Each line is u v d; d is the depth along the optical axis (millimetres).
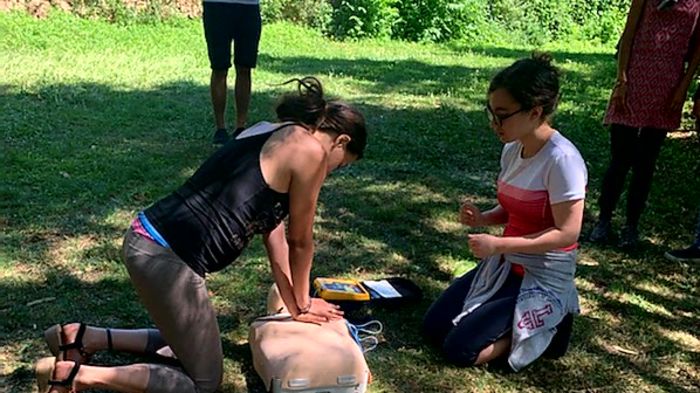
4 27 11023
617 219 5145
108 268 4004
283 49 12461
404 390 3109
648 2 4344
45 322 3459
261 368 2941
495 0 16781
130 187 5184
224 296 3799
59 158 5676
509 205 3273
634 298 4035
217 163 2824
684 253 4504
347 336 3064
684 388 3246
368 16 14477
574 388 3193
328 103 2873
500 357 3295
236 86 6293
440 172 5922
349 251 4430
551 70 3082
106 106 7293
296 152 2754
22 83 7996
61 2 12508
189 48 11523
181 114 7191
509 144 3326
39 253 4141
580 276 4262
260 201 2775
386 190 5449
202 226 2744
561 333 3369
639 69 4398
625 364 3400
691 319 3869
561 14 17500
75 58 9867
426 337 3494
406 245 4562
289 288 3084
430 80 9883
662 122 4426
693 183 5996
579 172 3096
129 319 3527
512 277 3348
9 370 3105
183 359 2785
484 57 12969
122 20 12750
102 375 2715
